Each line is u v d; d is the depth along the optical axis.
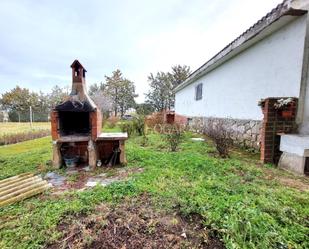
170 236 1.94
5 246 1.89
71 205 2.55
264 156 4.35
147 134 9.24
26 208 2.64
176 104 17.47
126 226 2.10
